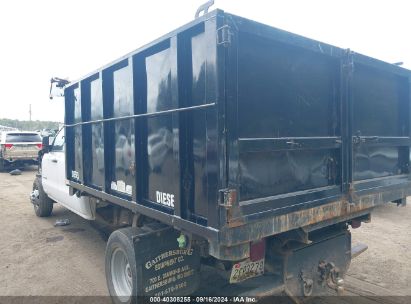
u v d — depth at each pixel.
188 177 2.58
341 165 3.07
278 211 2.53
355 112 3.28
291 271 3.00
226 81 2.23
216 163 2.23
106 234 6.09
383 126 3.61
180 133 2.61
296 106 2.78
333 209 2.97
